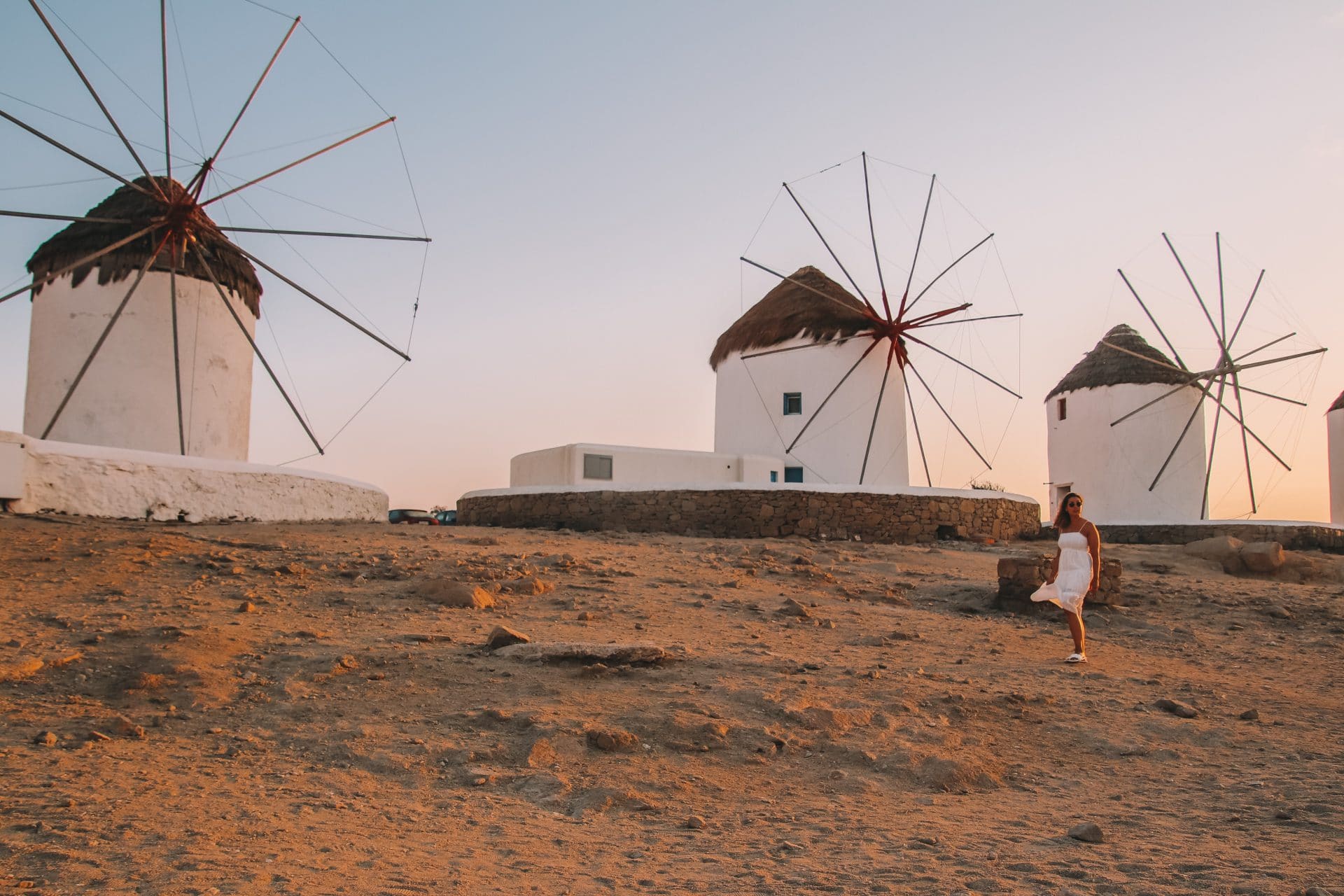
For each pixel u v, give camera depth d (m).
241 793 5.09
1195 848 4.78
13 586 9.22
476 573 11.00
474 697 6.80
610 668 7.52
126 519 14.23
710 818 5.23
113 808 4.70
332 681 7.00
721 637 9.16
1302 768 6.43
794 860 4.56
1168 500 29.08
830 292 27.19
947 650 9.44
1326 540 25.86
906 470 26.98
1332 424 34.25
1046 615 11.66
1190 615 12.36
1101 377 30.20
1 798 4.74
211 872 4.00
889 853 4.68
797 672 7.93
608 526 20.84
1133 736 7.04
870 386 26.19
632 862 4.48
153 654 7.20
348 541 13.62
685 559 14.12
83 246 18.38
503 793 5.43
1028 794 5.86
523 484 25.91
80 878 3.86
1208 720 7.61
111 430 18.00
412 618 9.02
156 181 18.70
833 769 6.09
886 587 12.82
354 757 5.76
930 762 6.13
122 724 5.95
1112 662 9.51
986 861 4.56
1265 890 4.13
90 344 18.19
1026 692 7.93
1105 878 4.31
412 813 5.02
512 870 4.30
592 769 5.78
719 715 6.66
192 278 18.84
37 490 13.23
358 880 4.04
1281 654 10.46
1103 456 29.80
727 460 24.80
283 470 16.80
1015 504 23.06
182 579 10.04
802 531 20.17
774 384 26.77
